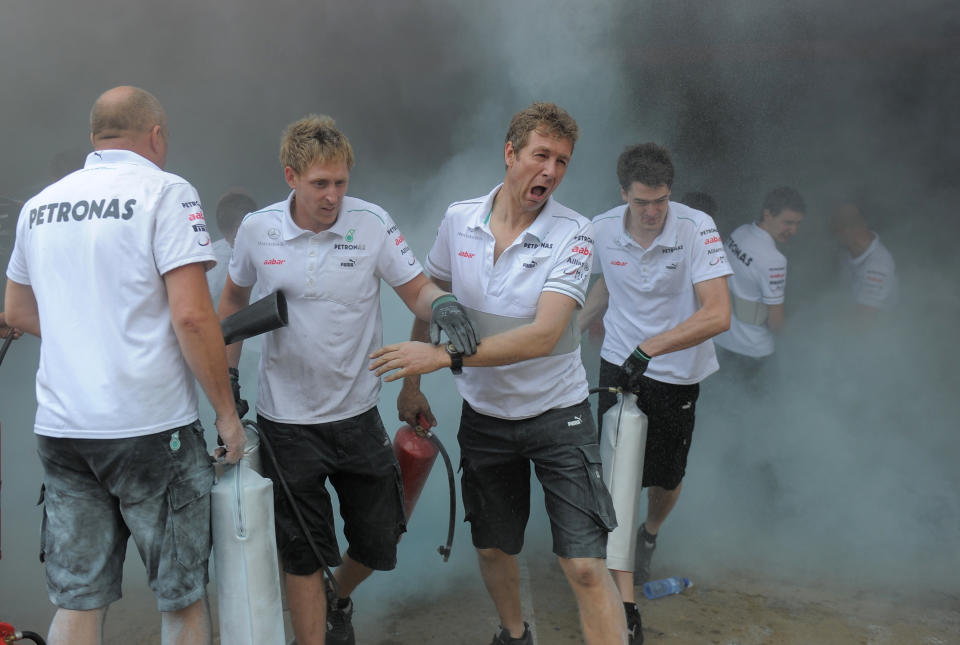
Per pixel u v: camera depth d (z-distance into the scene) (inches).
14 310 76.4
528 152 75.5
